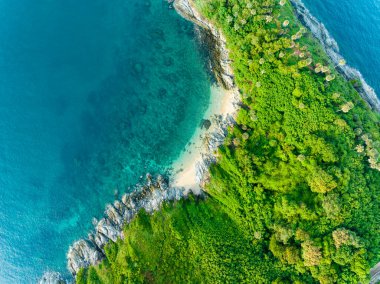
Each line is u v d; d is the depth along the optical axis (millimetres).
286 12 78250
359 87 80438
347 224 68438
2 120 84750
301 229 67625
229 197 73750
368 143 69938
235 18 77500
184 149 80250
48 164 83125
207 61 82125
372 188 69875
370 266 68000
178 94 82500
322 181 66562
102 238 78000
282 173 71562
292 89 72875
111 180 81125
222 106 80062
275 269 67688
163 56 84000
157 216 75438
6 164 83312
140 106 83188
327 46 82188
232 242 70125
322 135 70250
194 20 83125
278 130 72875
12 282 79750
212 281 67062
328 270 65875
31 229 81125
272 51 73938
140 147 81750
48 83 85188
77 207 81062
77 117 84375
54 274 78562
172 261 69938
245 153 73500
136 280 69625
